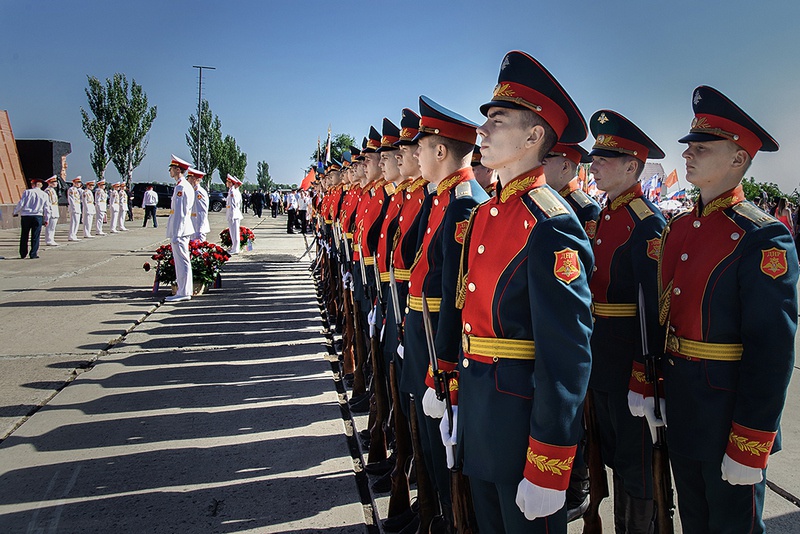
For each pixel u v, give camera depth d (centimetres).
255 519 323
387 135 488
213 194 4341
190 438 421
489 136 220
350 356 539
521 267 207
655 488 245
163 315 819
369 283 475
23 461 383
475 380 217
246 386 528
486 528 226
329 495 348
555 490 192
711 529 248
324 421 453
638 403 279
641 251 304
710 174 251
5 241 1830
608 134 331
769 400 221
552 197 211
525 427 205
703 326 243
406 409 321
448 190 303
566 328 192
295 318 813
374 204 494
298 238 2128
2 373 554
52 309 836
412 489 369
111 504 335
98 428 435
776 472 379
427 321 249
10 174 2573
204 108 5347
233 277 1183
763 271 225
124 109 3803
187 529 313
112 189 2347
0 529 310
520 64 216
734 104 244
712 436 239
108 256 1473
